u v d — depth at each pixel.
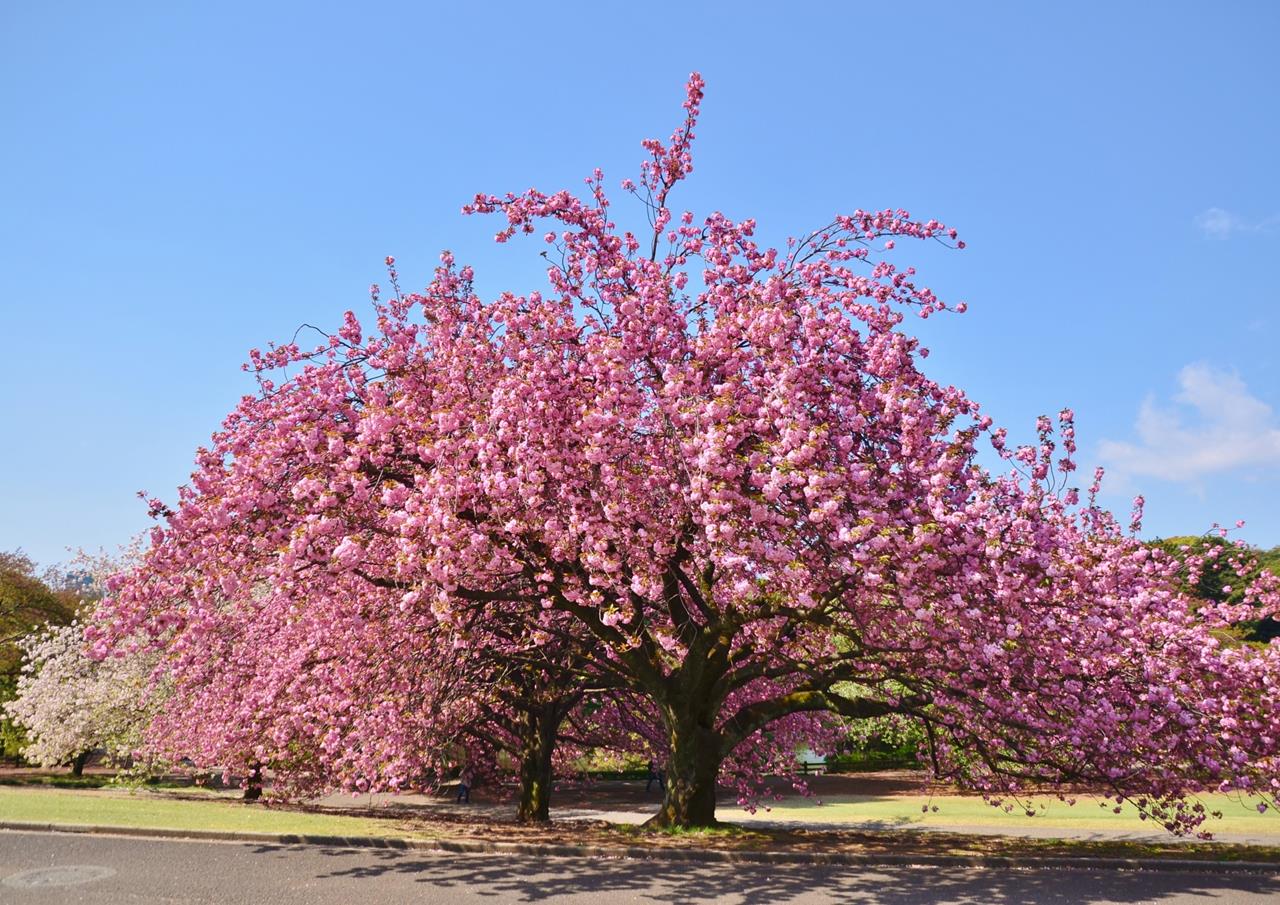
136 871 11.22
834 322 13.23
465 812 24.20
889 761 42.75
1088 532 15.77
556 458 12.70
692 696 16.38
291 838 13.72
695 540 13.23
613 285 14.94
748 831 15.69
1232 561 15.97
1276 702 12.96
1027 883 11.17
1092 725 13.00
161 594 12.95
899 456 12.80
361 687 17.20
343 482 12.77
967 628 12.18
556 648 18.28
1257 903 10.00
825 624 14.28
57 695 36.59
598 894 10.27
